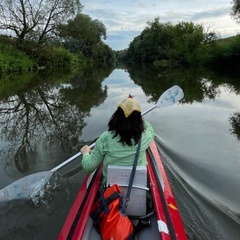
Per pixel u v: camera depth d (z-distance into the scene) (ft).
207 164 13.57
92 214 6.74
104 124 21.49
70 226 6.59
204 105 28.81
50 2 79.30
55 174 11.53
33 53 84.74
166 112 25.68
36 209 9.85
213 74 68.08
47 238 8.58
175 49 125.39
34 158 14.83
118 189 6.87
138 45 195.62
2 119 23.49
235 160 14.08
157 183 8.32
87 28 116.57
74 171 13.01
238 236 8.41
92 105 29.91
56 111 26.61
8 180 12.39
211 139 17.52
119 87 46.70
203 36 102.78
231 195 10.68
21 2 75.66
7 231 8.80
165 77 64.64
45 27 83.66
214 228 8.76
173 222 6.79
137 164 7.29
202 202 10.19
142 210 7.32
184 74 70.90
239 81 50.85
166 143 16.66
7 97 33.86
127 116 7.07
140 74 81.30
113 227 6.25
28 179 10.71
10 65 66.85
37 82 50.70
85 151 8.73
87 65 151.02
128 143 7.13
